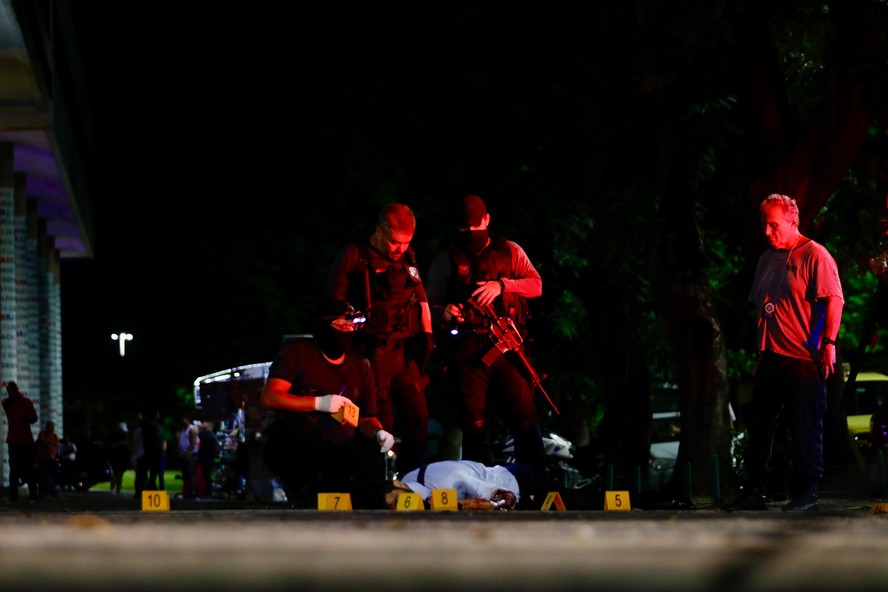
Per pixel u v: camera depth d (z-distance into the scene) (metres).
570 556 5.53
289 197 82.31
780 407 24.73
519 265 30.25
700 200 60.84
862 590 5.46
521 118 60.97
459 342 29.77
